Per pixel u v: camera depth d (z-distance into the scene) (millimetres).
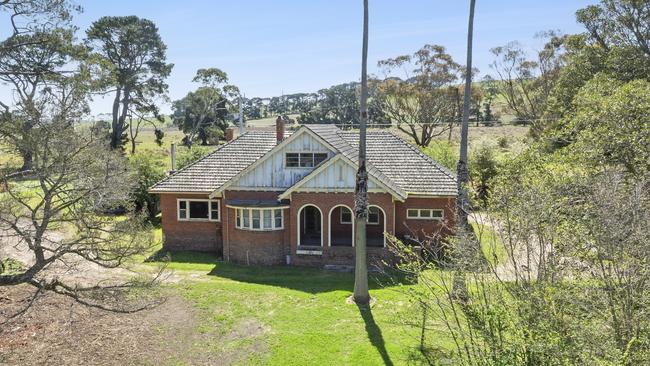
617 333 7785
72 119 13773
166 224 25734
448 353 13000
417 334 14727
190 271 21797
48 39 22859
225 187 23328
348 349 14078
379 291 18797
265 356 13820
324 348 14141
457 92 62781
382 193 21641
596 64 36188
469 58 16766
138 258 23781
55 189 13336
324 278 20672
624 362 7297
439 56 63000
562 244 9172
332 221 25578
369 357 13469
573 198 9914
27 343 14484
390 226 21672
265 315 16594
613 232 8336
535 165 12508
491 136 56562
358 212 17531
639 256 8211
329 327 15578
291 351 13992
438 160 36812
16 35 22312
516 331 8273
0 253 19094
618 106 15453
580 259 8984
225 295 18406
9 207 12758
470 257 10125
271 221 22828
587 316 8133
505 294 9898
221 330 15539
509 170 12500
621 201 9312
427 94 63250
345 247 22250
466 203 16641
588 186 10094
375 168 23312
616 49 34281
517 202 9602
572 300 8180
